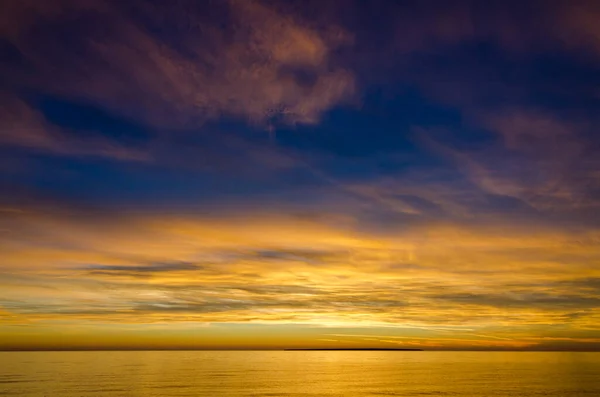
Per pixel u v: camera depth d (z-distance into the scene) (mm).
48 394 80500
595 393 85500
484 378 119188
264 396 79500
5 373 132500
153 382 103812
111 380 108500
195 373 135875
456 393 84750
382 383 104062
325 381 108938
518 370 156750
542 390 89938
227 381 107562
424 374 134375
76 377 117375
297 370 154250
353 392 85938
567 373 139750
